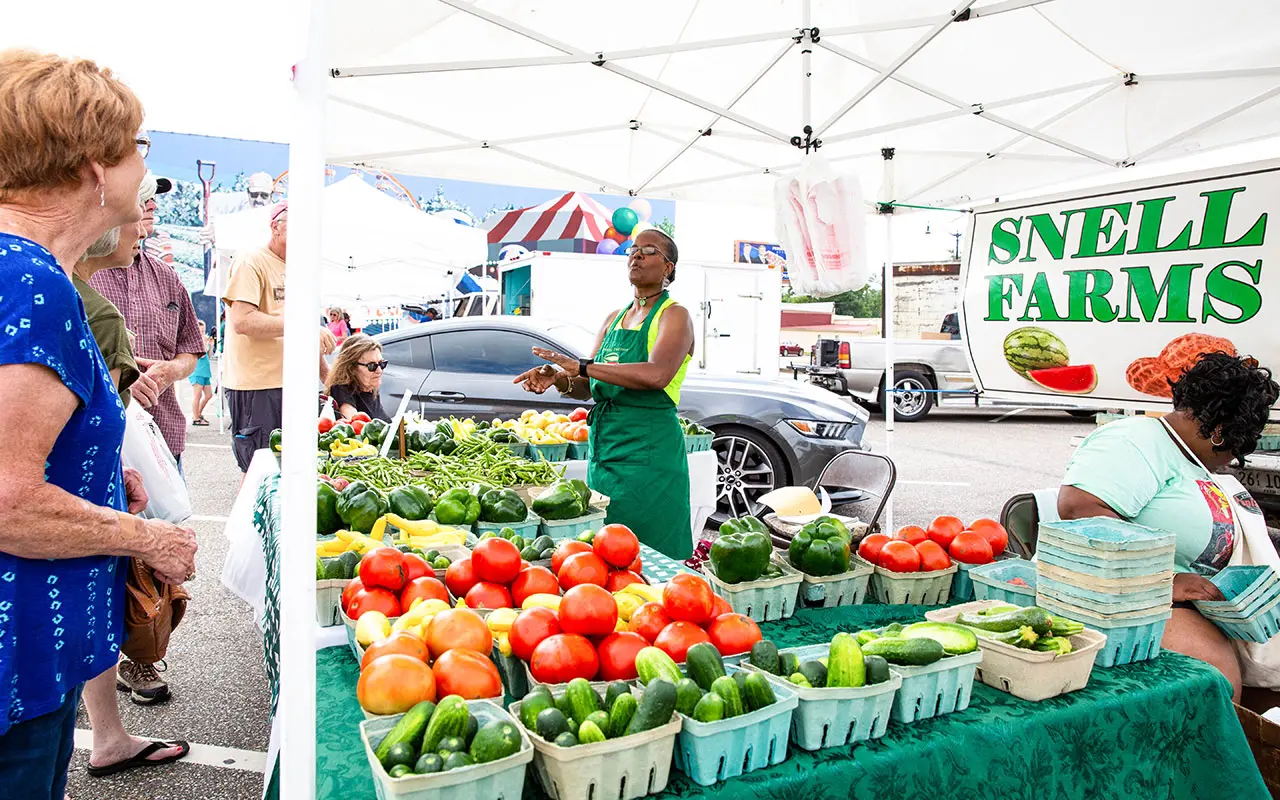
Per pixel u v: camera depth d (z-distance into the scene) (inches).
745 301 482.6
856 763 54.9
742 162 203.0
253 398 193.2
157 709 138.3
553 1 137.3
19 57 56.3
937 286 574.6
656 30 149.5
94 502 62.5
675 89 160.1
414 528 97.8
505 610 66.8
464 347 270.1
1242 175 142.1
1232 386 100.6
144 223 100.7
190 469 341.1
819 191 157.8
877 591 89.6
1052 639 67.1
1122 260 159.6
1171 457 103.7
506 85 165.5
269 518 104.9
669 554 133.3
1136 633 73.2
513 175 206.1
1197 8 131.3
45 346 53.9
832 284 161.5
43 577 57.6
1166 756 69.0
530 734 48.9
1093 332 165.6
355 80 158.2
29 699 57.1
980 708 63.9
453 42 146.0
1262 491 172.6
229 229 351.6
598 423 135.0
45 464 55.9
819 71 167.6
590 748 46.9
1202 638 94.5
